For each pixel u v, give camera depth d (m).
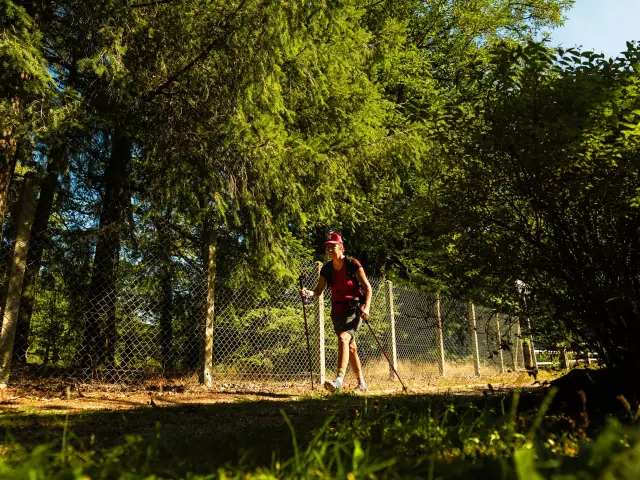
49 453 1.58
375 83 11.32
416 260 12.88
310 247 11.31
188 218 7.48
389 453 1.97
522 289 4.40
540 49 3.81
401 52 12.36
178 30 6.62
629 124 3.34
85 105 6.18
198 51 6.60
